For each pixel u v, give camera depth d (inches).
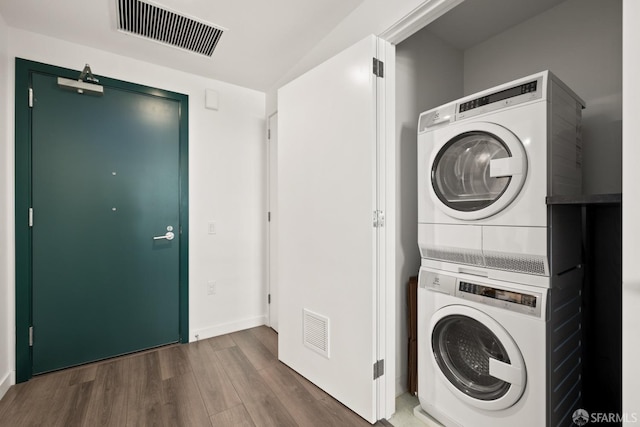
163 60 94.1
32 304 78.9
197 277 104.3
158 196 96.8
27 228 77.5
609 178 63.8
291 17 75.1
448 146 59.3
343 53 67.6
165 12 72.4
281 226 87.6
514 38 79.7
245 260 114.3
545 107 46.6
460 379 58.9
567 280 52.9
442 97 83.9
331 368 71.6
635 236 33.2
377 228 63.5
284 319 86.9
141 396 71.7
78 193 84.5
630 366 33.8
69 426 61.5
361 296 64.2
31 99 78.0
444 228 59.9
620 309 60.5
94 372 82.2
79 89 83.0
